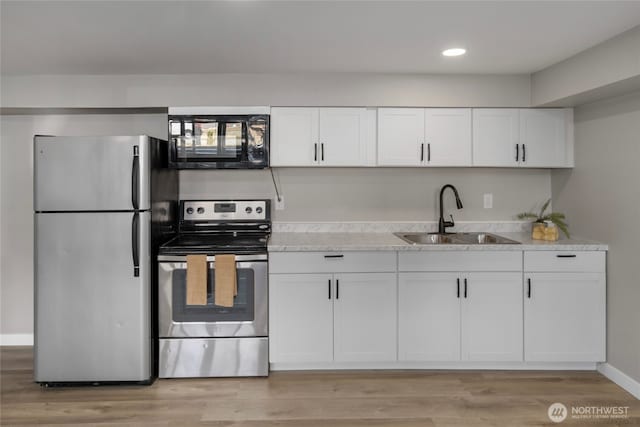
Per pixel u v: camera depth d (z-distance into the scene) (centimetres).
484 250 333
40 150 312
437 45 291
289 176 402
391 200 405
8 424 268
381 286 335
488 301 335
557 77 331
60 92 355
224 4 227
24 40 277
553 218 373
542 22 251
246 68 344
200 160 359
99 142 312
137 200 314
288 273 333
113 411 284
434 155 368
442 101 363
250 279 330
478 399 296
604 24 254
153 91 358
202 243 341
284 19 246
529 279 333
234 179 401
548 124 368
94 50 298
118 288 315
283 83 361
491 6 230
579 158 362
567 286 333
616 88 292
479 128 368
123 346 317
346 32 267
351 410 283
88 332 316
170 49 297
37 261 315
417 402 293
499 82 365
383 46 293
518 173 406
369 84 363
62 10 233
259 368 332
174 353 330
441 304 335
